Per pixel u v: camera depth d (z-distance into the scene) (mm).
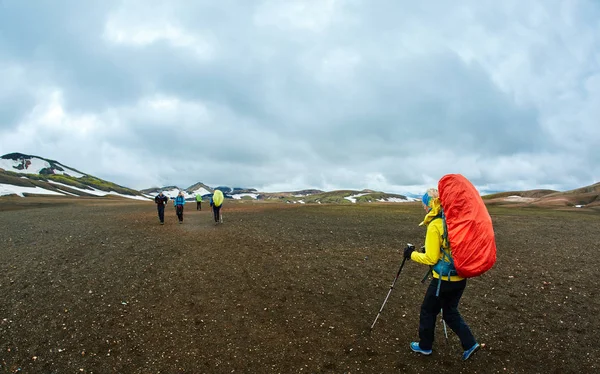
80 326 6215
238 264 10430
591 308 7121
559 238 16203
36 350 5410
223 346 5555
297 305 7250
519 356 5242
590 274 9695
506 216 28344
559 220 25000
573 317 6668
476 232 4328
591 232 18422
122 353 5344
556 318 6625
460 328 4793
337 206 43094
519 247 13773
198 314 6754
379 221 22828
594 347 5508
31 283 8500
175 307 7082
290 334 5949
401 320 6520
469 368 4914
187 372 4855
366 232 17391
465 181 4590
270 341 5711
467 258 4328
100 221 22688
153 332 6008
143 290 8047
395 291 8180
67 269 9734
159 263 10406
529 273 9781
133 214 28859
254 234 16281
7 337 5805
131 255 11445
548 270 10117
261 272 9625
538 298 7719
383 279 9117
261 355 5289
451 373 4797
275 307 7137
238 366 5000
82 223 21469
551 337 5844
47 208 39344
